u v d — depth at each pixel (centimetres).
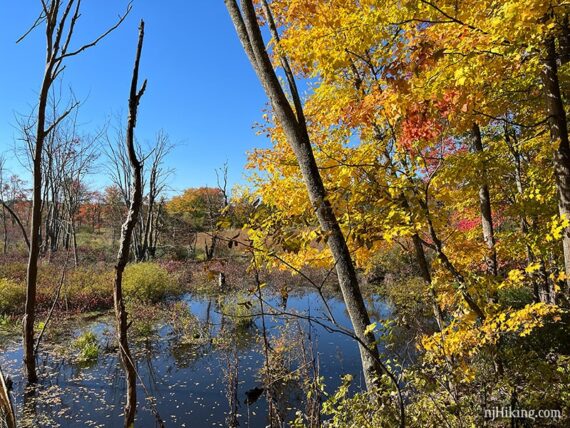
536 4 284
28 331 852
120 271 278
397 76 311
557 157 425
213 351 1054
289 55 412
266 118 568
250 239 309
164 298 1866
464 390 347
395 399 302
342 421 319
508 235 653
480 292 428
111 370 958
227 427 670
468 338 366
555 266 663
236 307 1182
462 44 318
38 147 767
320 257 512
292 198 514
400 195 414
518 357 377
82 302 1513
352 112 418
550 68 422
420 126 359
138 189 271
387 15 371
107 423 702
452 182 482
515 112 575
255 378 867
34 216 820
